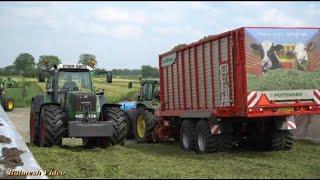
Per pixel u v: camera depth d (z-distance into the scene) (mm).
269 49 11359
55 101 14430
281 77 11445
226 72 11867
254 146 13352
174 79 14906
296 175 9078
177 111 14625
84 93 13930
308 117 15102
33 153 12133
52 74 14820
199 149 12844
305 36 11711
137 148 14469
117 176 8883
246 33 11219
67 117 13859
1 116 21781
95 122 13375
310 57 11734
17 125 24406
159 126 16000
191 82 13742
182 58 14242
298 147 13492
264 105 11273
